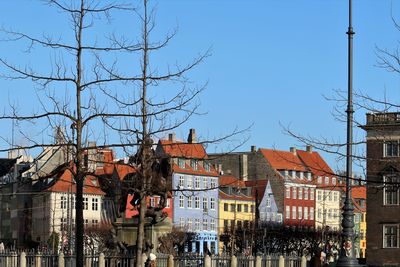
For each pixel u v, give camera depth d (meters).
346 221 37.97
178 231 130.50
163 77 30.12
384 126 35.69
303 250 137.75
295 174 184.12
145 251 44.28
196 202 162.00
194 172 160.38
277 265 57.00
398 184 25.61
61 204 124.81
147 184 31.50
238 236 142.75
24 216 150.50
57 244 98.06
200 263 49.84
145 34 30.05
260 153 182.00
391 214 101.00
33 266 50.50
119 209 45.47
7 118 28.52
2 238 160.62
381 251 101.12
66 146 30.30
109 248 45.81
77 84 28.58
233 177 171.50
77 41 28.53
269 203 175.38
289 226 145.62
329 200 191.88
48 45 28.12
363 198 192.50
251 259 54.03
